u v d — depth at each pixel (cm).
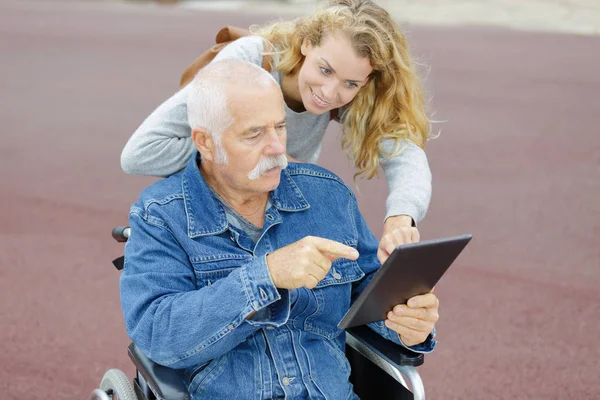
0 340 371
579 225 521
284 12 1560
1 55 1078
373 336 216
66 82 924
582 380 349
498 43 1239
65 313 399
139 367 199
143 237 206
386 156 251
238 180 202
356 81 232
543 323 396
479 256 471
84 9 1576
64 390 334
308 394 207
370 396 230
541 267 458
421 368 358
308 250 183
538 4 1644
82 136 711
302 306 213
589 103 862
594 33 1359
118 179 596
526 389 342
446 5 1647
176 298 193
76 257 463
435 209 545
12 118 769
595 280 443
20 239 486
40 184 582
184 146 227
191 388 205
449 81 949
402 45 243
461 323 395
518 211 544
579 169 638
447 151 681
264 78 198
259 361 205
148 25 1372
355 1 235
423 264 181
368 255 233
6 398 325
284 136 204
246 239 213
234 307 186
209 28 1337
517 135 734
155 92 876
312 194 227
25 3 1619
